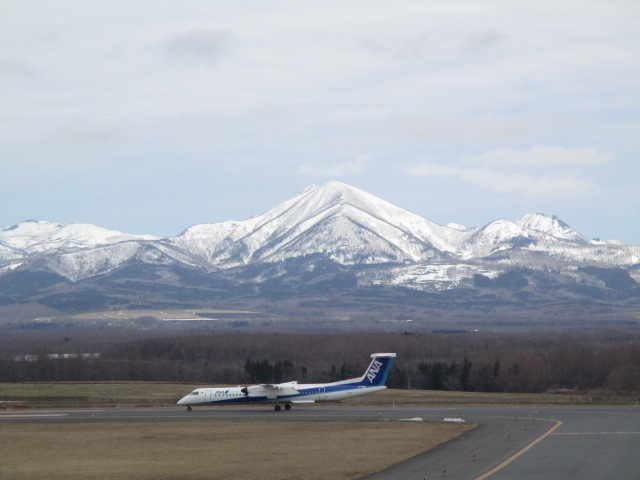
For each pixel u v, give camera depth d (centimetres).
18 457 13150
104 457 13025
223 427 16850
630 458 12231
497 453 12838
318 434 15575
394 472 11312
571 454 12656
